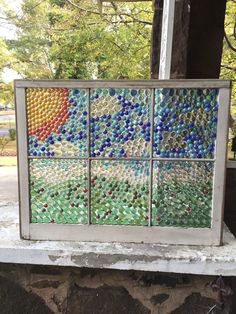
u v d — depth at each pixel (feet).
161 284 4.45
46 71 30.96
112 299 4.54
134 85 4.17
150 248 4.32
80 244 4.42
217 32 7.00
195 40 7.04
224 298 4.33
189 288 4.42
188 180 4.37
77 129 4.35
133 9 24.43
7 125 42.60
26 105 4.33
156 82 4.13
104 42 24.86
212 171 4.31
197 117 4.23
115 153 4.36
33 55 30.25
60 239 4.53
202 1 6.89
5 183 17.71
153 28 6.76
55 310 4.63
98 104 4.28
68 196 4.48
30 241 4.51
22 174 4.46
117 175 4.40
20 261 4.31
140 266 4.15
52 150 4.41
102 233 4.48
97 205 4.47
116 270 4.47
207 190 4.35
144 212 4.42
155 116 4.25
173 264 4.10
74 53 25.35
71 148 4.39
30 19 28.78
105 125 4.32
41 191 4.51
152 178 4.36
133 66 25.84
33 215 4.56
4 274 4.63
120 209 4.45
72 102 4.30
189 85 4.10
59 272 4.56
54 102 4.32
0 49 29.73
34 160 4.46
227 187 7.23
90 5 24.62
